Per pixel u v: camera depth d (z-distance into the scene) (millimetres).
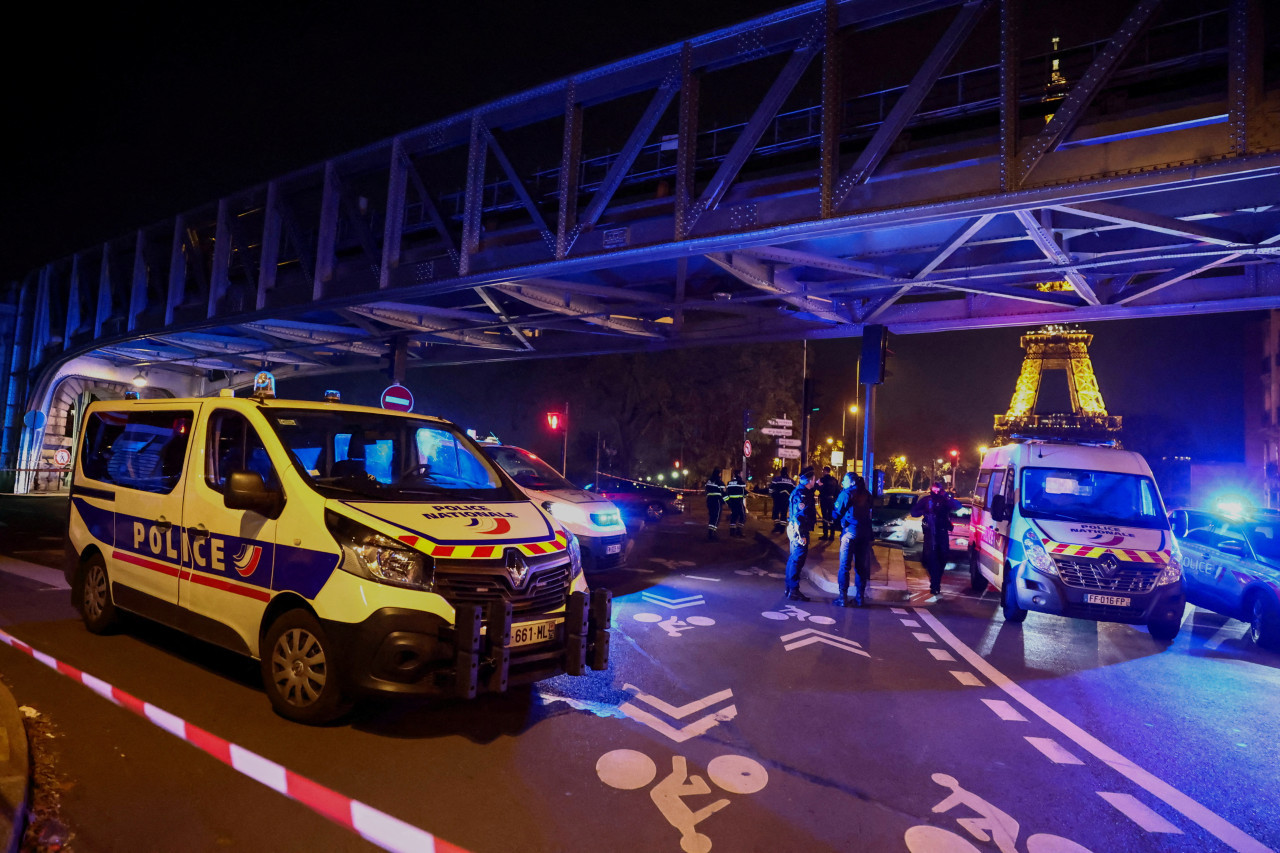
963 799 3939
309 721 4336
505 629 4164
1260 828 3801
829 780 4086
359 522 4254
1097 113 8820
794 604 9758
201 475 5215
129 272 25516
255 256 20625
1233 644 8734
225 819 3232
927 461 105562
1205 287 11969
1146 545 8570
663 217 11156
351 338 20016
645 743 4453
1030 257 11625
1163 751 4867
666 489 25000
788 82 10078
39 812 3188
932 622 9062
